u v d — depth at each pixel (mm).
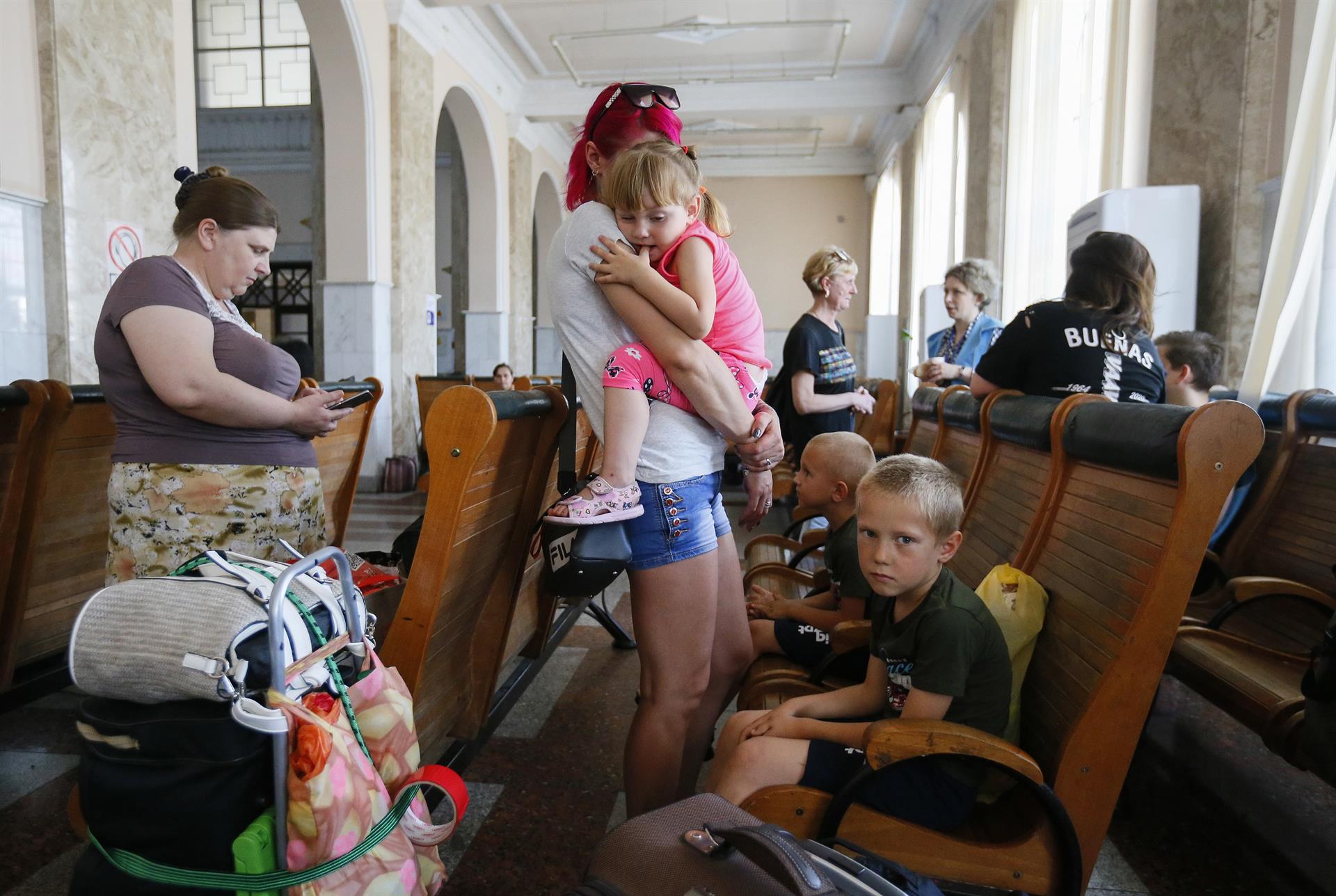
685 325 1319
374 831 1035
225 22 13852
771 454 1513
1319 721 1421
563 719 2439
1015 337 2293
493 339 11156
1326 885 1674
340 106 7480
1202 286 3666
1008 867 1251
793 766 1331
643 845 946
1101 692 1182
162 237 4629
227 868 948
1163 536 1173
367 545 5012
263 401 1575
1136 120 4340
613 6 9109
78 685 968
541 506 1996
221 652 939
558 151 14195
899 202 12320
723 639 1701
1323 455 2352
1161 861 1763
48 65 3904
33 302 3938
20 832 1798
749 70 10953
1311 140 2906
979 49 7293
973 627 1333
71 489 2375
